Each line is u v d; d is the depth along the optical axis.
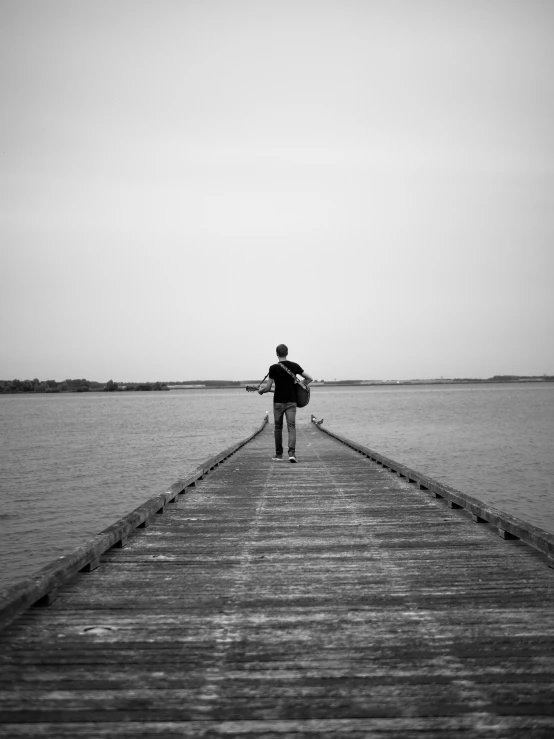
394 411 63.50
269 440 19.88
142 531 6.77
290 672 3.24
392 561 5.46
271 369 13.00
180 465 21.47
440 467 19.94
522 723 2.74
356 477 10.92
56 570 4.44
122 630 3.83
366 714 2.82
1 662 3.35
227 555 5.72
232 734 2.67
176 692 3.03
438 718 2.78
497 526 6.39
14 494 15.99
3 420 54.78
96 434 36.41
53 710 2.86
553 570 5.10
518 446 26.44
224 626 3.90
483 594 4.49
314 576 5.02
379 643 3.61
